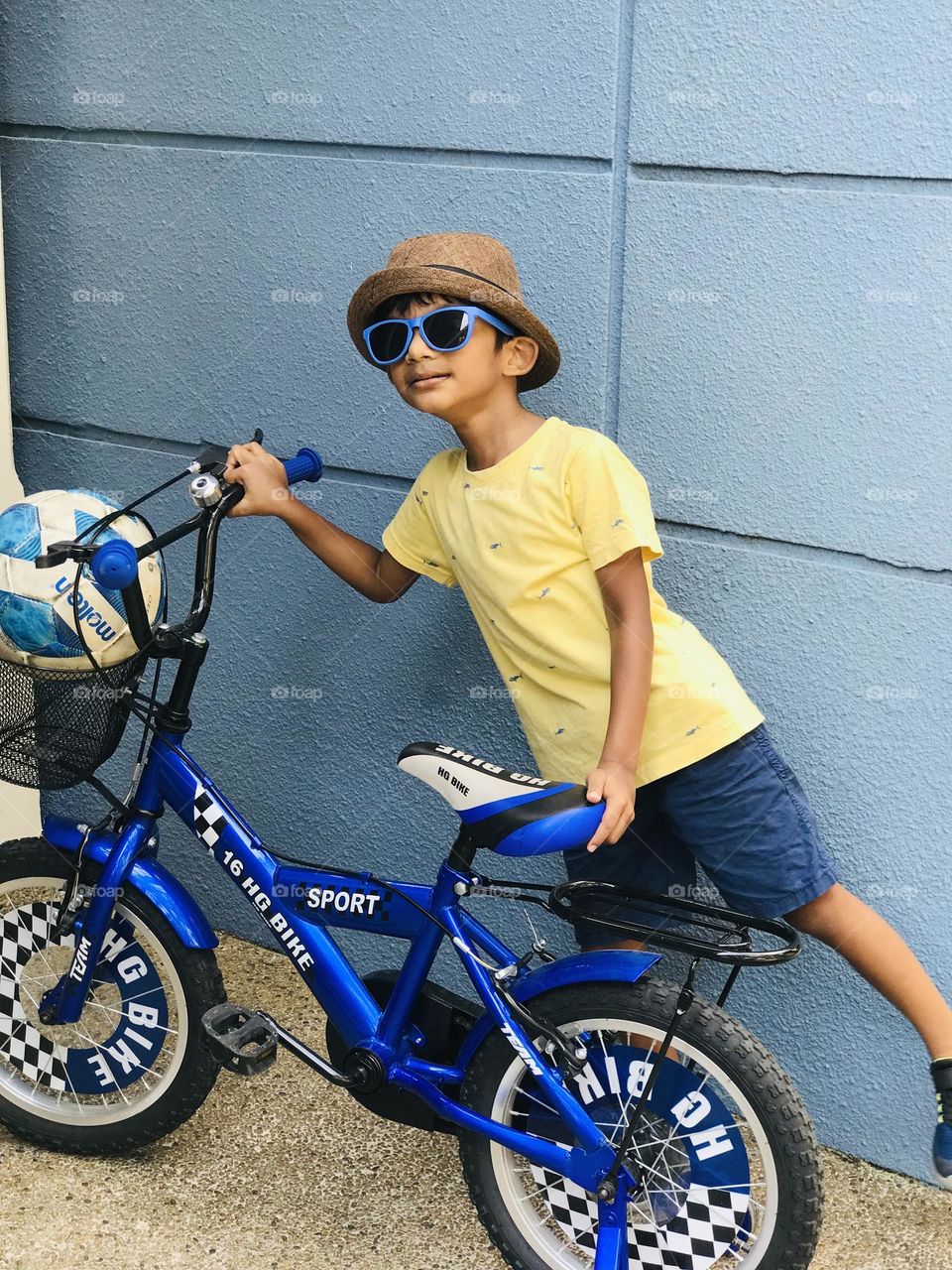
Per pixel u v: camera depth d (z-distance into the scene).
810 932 2.36
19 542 2.12
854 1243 2.37
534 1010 2.16
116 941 2.47
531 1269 2.26
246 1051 2.26
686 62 2.31
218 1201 2.45
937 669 2.35
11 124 3.05
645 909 2.14
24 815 3.27
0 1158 2.56
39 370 3.16
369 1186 2.50
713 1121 2.15
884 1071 2.54
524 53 2.45
